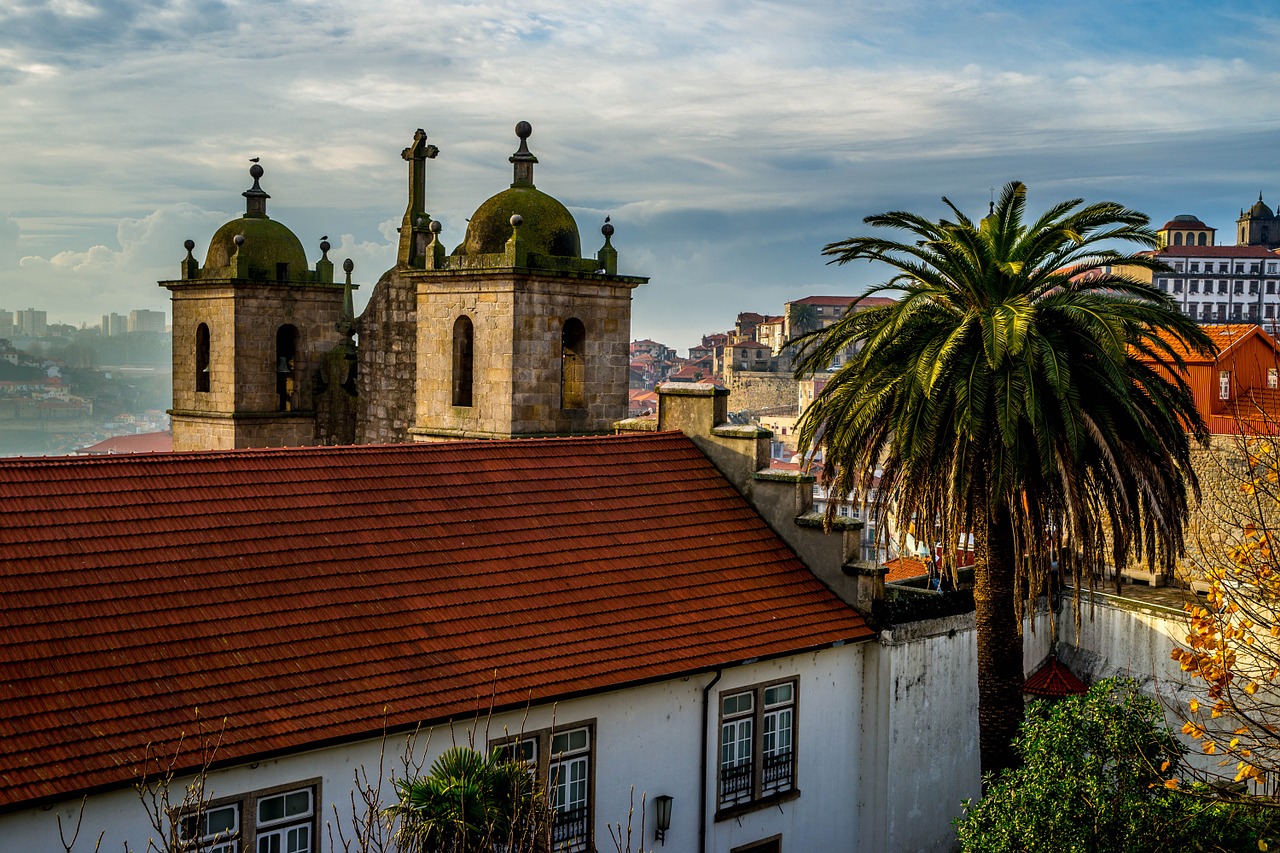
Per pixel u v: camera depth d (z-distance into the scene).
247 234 49.62
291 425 50.25
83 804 17.30
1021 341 23.64
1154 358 26.78
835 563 28.91
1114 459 25.08
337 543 23.80
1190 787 21.08
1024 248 26.28
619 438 30.89
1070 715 22.58
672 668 24.53
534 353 38.94
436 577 24.14
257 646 21.05
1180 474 26.72
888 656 28.34
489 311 39.03
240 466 24.45
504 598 24.44
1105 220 25.98
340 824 18.61
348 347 49.59
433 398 41.16
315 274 50.75
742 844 26.39
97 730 18.59
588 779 23.72
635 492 29.19
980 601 27.03
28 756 17.83
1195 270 154.62
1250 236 180.12
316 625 21.94
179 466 23.77
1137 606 32.00
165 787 16.41
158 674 19.83
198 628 20.84
